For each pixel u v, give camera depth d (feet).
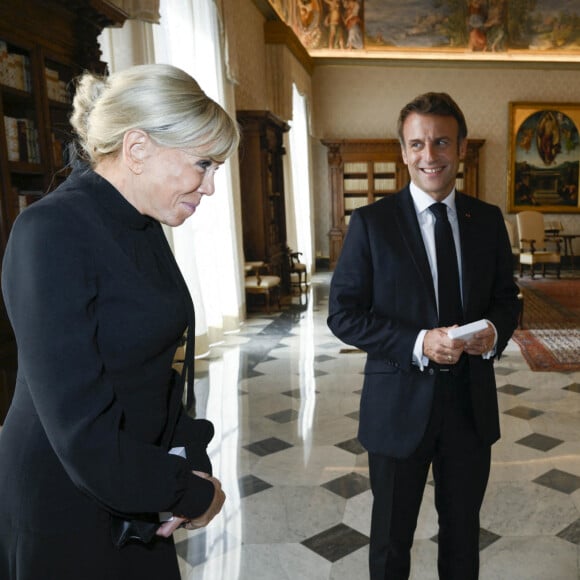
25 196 11.34
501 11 46.24
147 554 4.01
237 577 8.03
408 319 5.87
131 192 3.59
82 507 3.60
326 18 45.78
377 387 6.06
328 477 11.16
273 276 29.07
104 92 3.44
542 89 47.03
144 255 3.69
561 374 17.89
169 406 4.25
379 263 5.96
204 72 21.95
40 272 3.12
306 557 8.50
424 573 8.04
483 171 47.70
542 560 8.34
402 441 5.79
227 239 24.03
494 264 6.14
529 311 28.91
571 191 47.52
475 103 47.06
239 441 13.03
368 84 46.65
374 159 46.37
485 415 5.85
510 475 11.09
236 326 24.71
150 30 16.70
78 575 3.62
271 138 31.01
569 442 12.63
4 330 10.26
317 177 47.78
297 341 22.82
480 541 8.86
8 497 3.55
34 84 11.43
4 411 9.96
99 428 3.13
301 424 14.01
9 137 10.84
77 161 3.76
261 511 9.88
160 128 3.30
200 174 3.55
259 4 31.48
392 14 45.98
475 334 5.32
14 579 3.62
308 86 44.32
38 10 11.45
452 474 6.03
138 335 3.55
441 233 5.90
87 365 3.14
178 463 3.50
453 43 46.57
